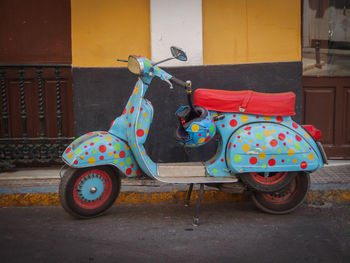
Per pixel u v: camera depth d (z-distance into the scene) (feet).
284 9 15.66
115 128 12.19
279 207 12.66
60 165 17.47
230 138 11.90
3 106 15.93
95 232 11.21
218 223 11.98
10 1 17.35
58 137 16.17
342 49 17.60
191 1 15.52
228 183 12.19
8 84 17.57
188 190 14.11
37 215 12.81
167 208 13.52
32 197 13.93
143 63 11.32
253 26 15.79
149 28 15.97
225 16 15.79
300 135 11.96
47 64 16.02
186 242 10.47
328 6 17.47
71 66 16.05
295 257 9.50
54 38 17.58
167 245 10.28
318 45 17.62
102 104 16.08
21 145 16.12
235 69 15.84
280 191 12.57
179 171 12.06
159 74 11.54
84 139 11.80
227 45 15.93
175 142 16.12
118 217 12.55
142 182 14.60
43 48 17.60
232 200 14.26
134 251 9.89
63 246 10.21
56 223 11.99
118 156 11.91
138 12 15.88
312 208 13.44
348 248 10.02
